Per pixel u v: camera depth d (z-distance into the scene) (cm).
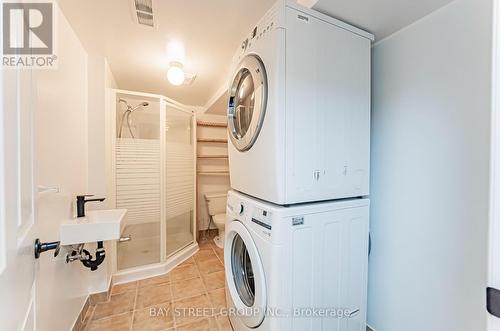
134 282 218
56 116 128
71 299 146
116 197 228
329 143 117
